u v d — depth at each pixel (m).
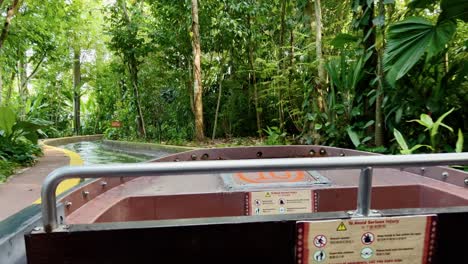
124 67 9.49
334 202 1.32
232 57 8.05
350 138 3.77
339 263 0.79
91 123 14.44
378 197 1.34
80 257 0.72
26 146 5.16
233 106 8.23
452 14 2.64
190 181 1.41
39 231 0.71
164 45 8.30
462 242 0.82
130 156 7.10
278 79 6.00
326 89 4.46
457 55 3.24
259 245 0.76
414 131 3.32
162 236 0.73
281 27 6.60
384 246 0.79
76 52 13.10
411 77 3.22
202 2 7.55
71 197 1.01
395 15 3.57
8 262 0.72
